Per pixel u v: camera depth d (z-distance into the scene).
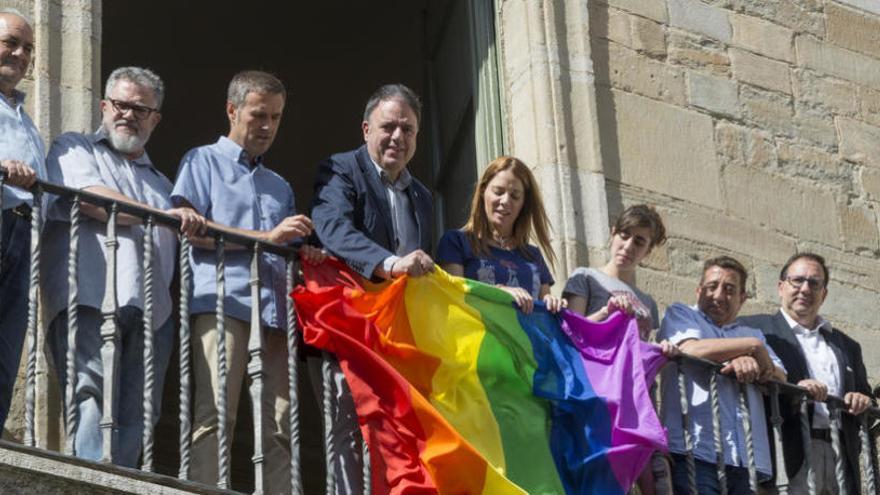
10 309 7.75
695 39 10.89
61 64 8.97
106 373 7.46
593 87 10.33
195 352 8.06
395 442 7.90
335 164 8.39
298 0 13.91
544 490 8.16
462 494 7.89
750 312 10.29
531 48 10.29
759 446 8.74
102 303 7.83
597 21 10.57
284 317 8.13
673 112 10.57
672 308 9.00
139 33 13.72
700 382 8.74
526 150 10.16
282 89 8.49
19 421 8.33
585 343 8.56
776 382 8.83
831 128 11.16
